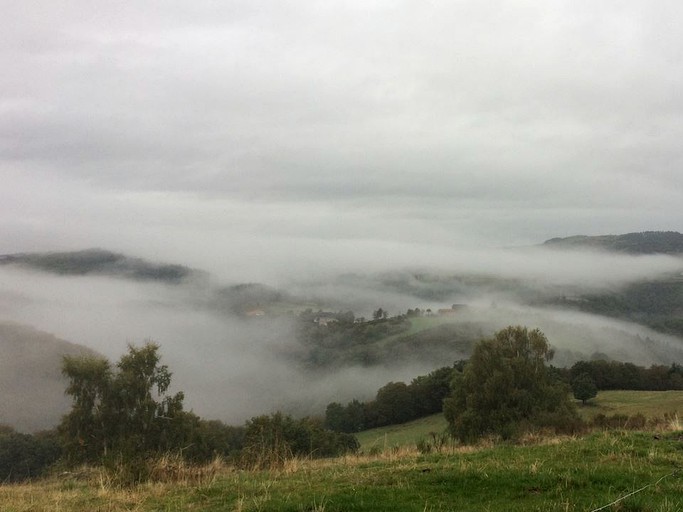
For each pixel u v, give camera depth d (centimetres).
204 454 2923
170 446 2833
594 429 1404
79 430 2933
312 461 1150
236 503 704
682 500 623
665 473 750
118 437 2839
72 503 805
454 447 1183
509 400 2977
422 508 636
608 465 807
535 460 866
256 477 936
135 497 801
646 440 1010
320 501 680
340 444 2802
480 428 2880
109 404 2983
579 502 633
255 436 2164
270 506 672
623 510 596
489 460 923
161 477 947
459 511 621
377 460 1069
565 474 746
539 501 643
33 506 786
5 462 2830
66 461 2788
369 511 638
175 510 712
